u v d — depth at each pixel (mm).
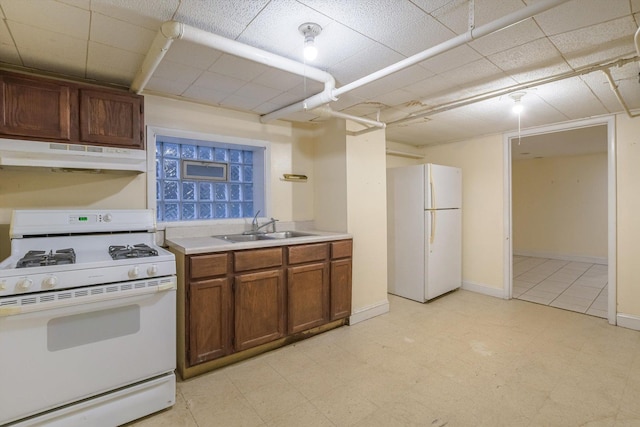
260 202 3115
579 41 1725
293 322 2578
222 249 2201
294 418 1727
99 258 1757
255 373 2178
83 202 2219
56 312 1478
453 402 1851
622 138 3002
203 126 2717
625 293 2969
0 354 1376
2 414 1385
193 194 2828
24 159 1785
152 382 1751
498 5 1434
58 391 1502
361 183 3188
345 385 2029
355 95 2564
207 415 1754
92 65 1998
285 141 3229
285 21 1548
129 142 2092
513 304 3627
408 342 2643
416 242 3729
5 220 1974
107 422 1620
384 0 1382
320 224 3350
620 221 3008
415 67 2037
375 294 3275
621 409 1773
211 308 2162
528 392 1939
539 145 4957
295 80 2256
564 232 6258
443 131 3832
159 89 2414
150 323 1743
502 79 2240
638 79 2203
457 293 4074
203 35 1530
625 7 1422
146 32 1629
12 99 1760
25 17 1477
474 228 4148
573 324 3021
